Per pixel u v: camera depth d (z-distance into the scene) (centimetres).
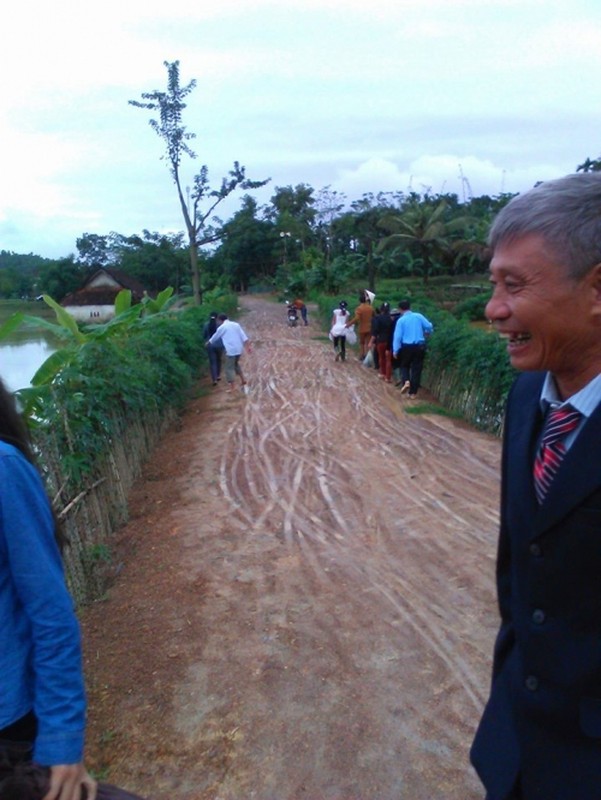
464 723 338
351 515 619
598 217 130
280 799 296
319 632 421
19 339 1417
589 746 142
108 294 3688
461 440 879
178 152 3147
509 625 169
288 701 358
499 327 144
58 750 158
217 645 410
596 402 136
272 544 557
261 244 7412
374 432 940
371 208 5884
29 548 157
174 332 1267
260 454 843
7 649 161
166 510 649
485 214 5538
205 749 326
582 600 137
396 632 420
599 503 131
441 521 596
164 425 991
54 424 489
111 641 419
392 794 296
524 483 148
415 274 5503
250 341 2316
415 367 1198
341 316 1702
